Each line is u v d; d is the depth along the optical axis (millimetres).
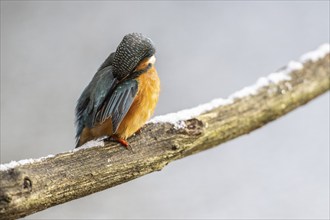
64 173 4113
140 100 4176
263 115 4289
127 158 4164
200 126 4223
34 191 4082
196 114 4242
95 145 4152
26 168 4086
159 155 4188
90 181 4133
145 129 4195
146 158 4176
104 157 4148
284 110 4309
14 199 4062
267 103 4293
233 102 4277
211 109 4262
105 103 4172
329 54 4355
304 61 4344
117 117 4164
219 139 4254
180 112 4230
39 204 4090
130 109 4176
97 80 4195
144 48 4176
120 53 4168
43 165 4102
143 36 4184
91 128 4188
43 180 4094
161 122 4207
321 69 4340
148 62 4184
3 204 4059
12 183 4062
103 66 4223
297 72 4328
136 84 4172
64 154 4125
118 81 4172
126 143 4172
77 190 4121
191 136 4215
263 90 4301
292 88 4316
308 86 4324
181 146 4203
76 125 4215
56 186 4102
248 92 4293
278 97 4305
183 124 4211
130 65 4168
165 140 4195
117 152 4160
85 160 4133
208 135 4238
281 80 4316
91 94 4188
